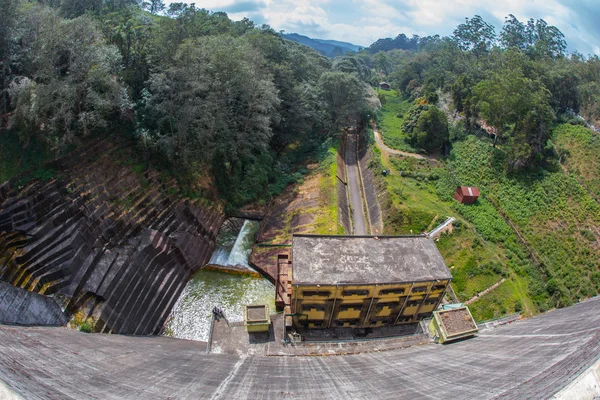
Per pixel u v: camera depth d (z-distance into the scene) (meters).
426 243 41.94
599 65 121.31
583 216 67.50
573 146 85.25
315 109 86.50
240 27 94.00
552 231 64.56
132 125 54.56
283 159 79.75
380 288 36.38
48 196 41.81
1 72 44.94
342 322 39.56
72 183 44.34
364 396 21.11
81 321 37.06
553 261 58.31
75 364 23.92
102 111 49.16
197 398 20.27
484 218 65.25
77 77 45.91
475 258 54.59
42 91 41.91
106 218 45.47
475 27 137.88
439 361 27.44
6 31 43.22
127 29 58.47
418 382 22.80
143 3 111.19
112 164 50.06
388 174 73.44
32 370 20.20
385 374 25.48
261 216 64.62
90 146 48.84
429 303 39.72
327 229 58.25
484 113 83.06
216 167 63.53
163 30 58.69
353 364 29.25
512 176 75.81
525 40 143.50
